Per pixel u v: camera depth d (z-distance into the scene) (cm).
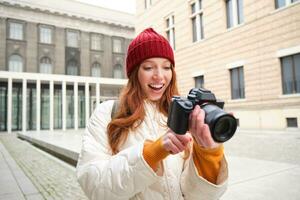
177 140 89
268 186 341
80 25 3055
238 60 1327
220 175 104
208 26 1526
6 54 2561
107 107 139
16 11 2633
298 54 1086
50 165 659
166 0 1914
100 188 102
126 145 126
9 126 2161
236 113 1333
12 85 2319
